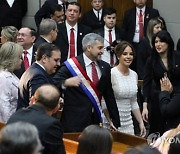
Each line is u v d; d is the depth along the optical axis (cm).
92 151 831
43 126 1001
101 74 1389
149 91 1528
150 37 1873
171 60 1477
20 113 1025
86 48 1373
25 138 675
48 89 1041
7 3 2267
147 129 1574
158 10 2244
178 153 784
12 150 670
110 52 1983
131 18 2136
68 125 1355
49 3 2112
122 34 2069
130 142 1342
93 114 1381
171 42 1482
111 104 1430
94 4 2138
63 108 1369
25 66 1597
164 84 1340
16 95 1385
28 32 1627
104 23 2105
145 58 1880
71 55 1933
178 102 1248
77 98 1360
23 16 2323
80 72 1365
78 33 1947
